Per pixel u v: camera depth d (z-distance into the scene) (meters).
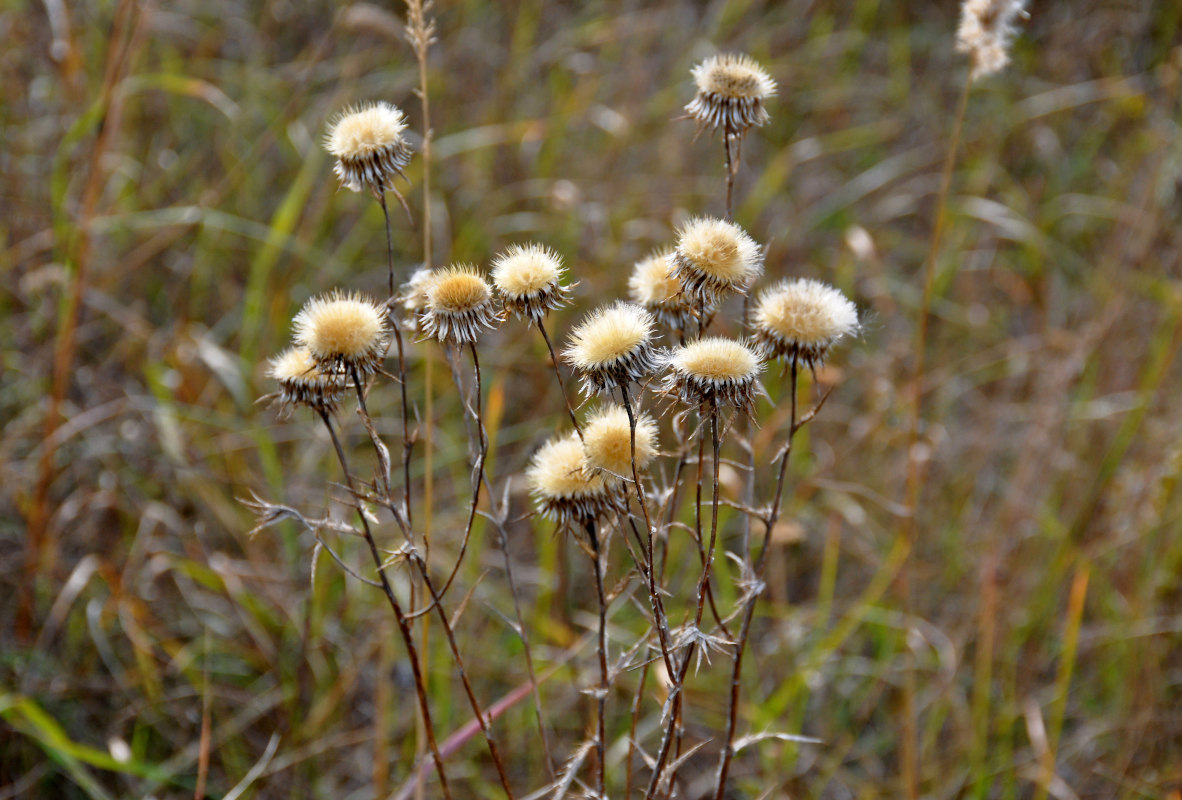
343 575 1.31
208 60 1.95
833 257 1.94
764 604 1.36
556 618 1.25
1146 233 1.71
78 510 1.38
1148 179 1.91
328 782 1.20
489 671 1.25
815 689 1.31
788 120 2.26
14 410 1.48
